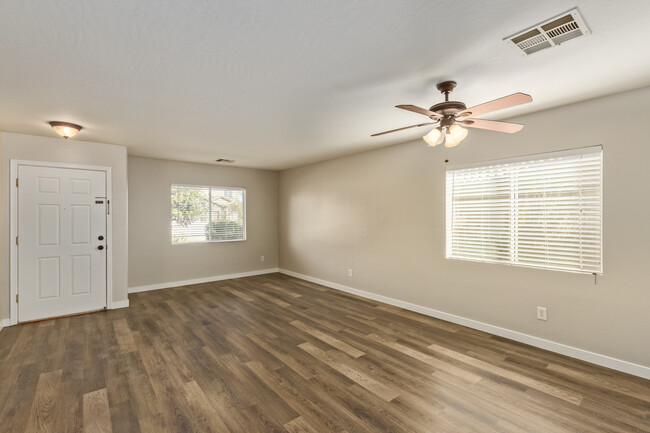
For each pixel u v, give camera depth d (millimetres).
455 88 2504
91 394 2285
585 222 2811
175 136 3932
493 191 3434
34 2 1451
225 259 6250
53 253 3980
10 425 1952
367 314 4109
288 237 6699
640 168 2514
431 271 4023
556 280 2965
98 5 1483
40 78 2273
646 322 2500
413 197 4215
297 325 3709
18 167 3768
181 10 1529
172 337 3350
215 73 2217
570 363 2754
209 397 2252
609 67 2148
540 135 3039
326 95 2625
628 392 2309
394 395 2283
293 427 1940
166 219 5559
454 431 1910
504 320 3338
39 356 2893
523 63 2092
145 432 1895
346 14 1571
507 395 2281
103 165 4301
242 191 6523
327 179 5637
